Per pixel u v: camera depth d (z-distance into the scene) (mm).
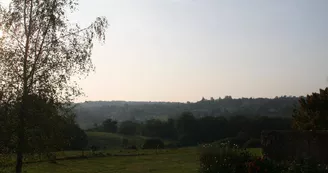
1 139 14094
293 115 43812
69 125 15492
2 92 14430
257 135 84188
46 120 14508
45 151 14867
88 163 39250
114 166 36750
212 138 94250
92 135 92938
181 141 95000
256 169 17703
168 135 105438
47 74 15102
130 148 71188
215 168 19438
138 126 113500
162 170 32031
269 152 21812
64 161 40344
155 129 106625
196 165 34750
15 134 14391
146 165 37031
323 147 20594
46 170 32031
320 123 39125
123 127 113875
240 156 20141
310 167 17719
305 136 21359
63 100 15391
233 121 94812
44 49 15609
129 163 39500
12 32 15562
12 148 14477
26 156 14867
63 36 16188
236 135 88500
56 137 15016
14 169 15250
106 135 96250
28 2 15828
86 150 56781
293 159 20359
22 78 14859
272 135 22062
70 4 16375
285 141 21672
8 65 14805
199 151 22172
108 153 50562
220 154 20281
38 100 14680
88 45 16484
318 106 40438
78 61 15984
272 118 89438
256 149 42469
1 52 14953
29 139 14438
